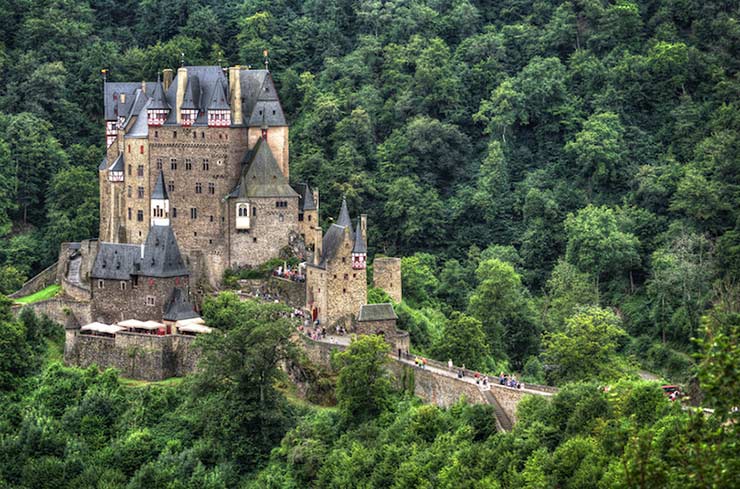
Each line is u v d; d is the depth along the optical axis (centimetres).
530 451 16475
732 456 8844
